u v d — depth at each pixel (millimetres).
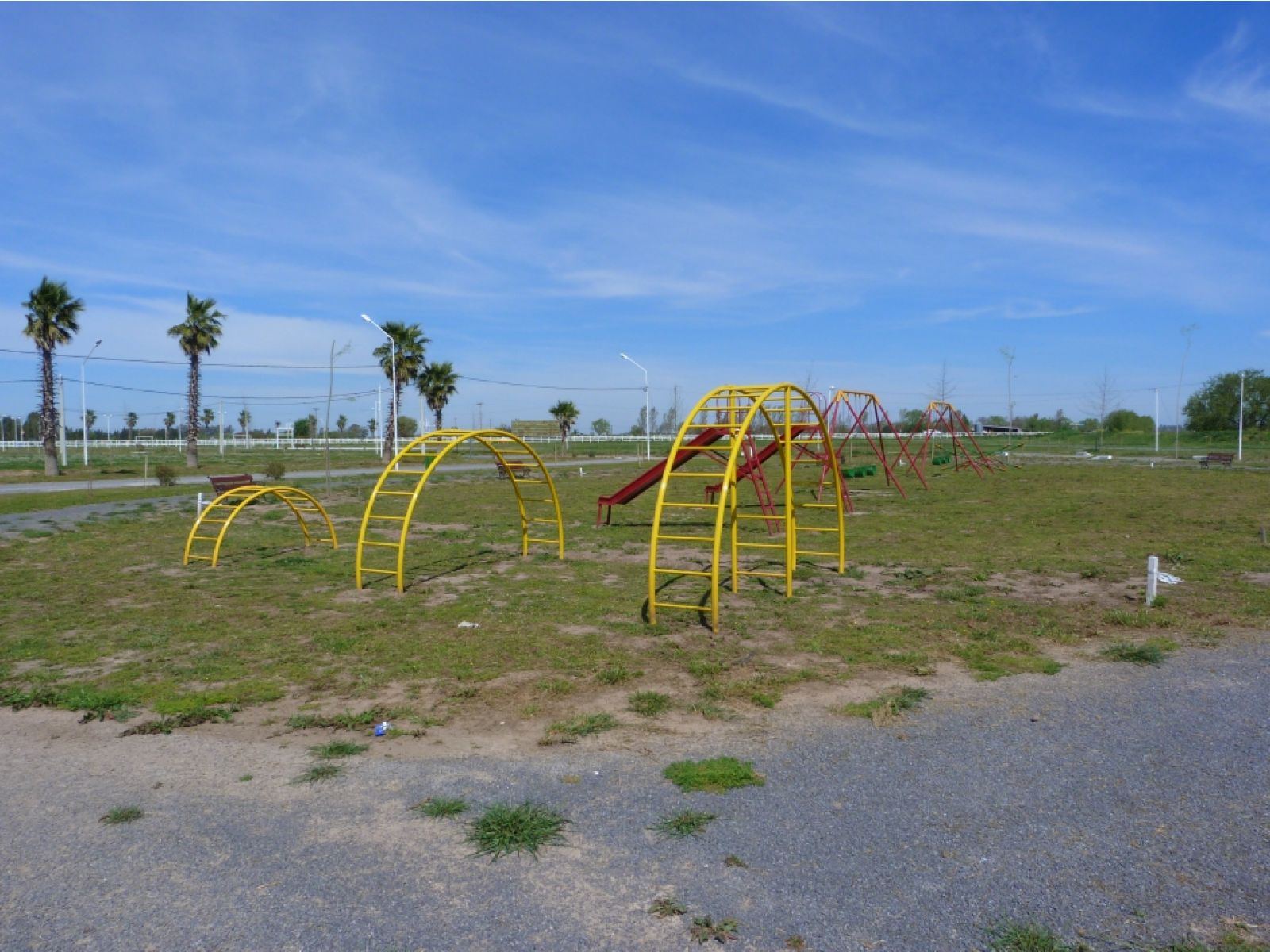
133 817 4797
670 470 9398
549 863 4223
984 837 4438
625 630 9133
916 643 8430
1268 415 72875
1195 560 13133
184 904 3889
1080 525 18234
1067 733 5938
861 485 29797
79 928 3711
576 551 15219
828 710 6508
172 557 14898
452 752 5734
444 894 3947
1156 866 4129
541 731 6141
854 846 4348
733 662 7832
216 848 4430
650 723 6273
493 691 7070
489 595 11125
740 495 26875
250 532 18625
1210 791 4965
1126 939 3521
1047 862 4176
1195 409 77438
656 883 4020
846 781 5172
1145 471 36312
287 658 8148
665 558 14359
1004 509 21750
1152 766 5332
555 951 3496
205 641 8836
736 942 3539
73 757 5727
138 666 7887
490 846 4379
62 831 4645
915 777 5207
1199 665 7582
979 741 5809
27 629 9438
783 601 10539
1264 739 5773
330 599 10992
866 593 11016
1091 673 7398
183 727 6277
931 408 35250
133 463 54531
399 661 8008
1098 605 10148
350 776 5348
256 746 5906
